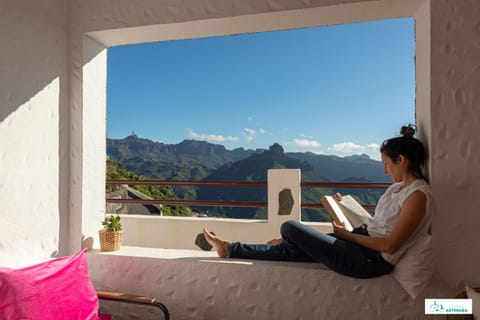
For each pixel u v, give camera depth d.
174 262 2.17
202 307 2.12
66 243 2.42
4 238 1.97
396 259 1.77
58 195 2.34
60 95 2.36
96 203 2.55
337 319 1.90
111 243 2.39
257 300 2.03
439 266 1.82
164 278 2.19
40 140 2.21
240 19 2.19
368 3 1.97
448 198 1.82
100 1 2.37
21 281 1.62
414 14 2.11
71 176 2.43
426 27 1.91
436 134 1.83
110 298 1.93
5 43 1.98
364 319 1.87
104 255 2.31
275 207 3.40
